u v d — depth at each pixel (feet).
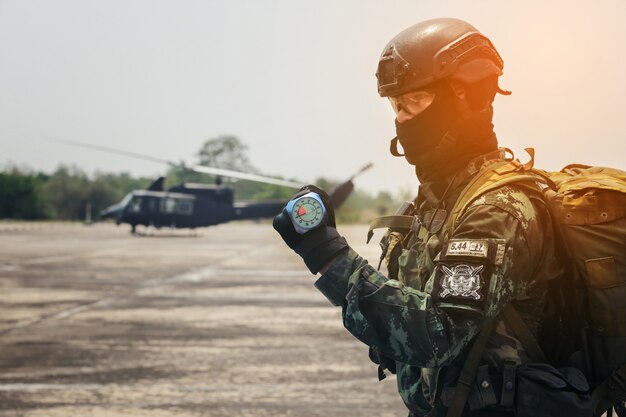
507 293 6.63
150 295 46.44
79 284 53.42
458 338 6.46
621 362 6.91
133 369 24.99
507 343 6.88
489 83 7.38
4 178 302.66
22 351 28.07
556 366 7.11
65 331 32.68
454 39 7.23
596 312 6.88
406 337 6.48
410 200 8.28
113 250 100.53
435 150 7.38
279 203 151.64
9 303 42.50
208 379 23.58
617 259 6.78
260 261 78.28
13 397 21.34
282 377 23.85
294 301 43.09
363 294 6.59
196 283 53.93
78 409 20.12
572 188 6.94
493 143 7.48
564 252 7.00
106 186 335.67
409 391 7.62
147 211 148.05
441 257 6.71
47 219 308.81
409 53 7.28
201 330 32.91
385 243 8.14
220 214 150.61
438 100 7.29
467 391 6.88
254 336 31.35
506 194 6.82
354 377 23.82
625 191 6.75
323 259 6.78
